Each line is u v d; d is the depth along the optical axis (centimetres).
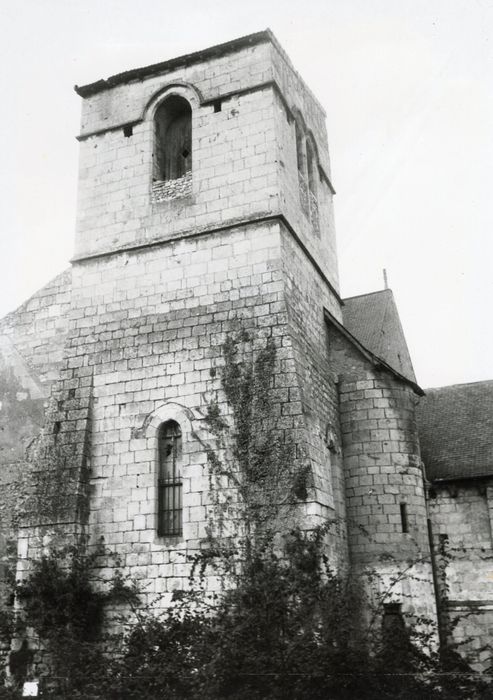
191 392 2075
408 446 2353
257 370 2022
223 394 2034
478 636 2333
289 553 1780
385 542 2220
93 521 2039
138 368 2166
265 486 1892
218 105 2411
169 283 2239
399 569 2175
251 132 2330
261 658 1467
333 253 2880
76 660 1692
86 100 2627
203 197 2311
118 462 2080
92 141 2553
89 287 2342
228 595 1722
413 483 2309
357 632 1592
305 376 2116
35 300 2528
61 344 2430
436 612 2202
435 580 2405
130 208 2398
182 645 1614
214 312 2147
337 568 1977
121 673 1599
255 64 2408
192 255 2244
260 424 1959
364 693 1455
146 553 1959
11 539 2222
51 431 2156
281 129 2391
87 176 2511
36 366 2439
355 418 2386
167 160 2575
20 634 1894
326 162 3019
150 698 1527
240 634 1522
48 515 2025
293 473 1881
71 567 1941
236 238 2211
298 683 1438
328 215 2930
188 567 1906
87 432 2122
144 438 2077
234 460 1950
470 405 2922
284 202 2280
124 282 2300
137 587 1927
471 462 2558
